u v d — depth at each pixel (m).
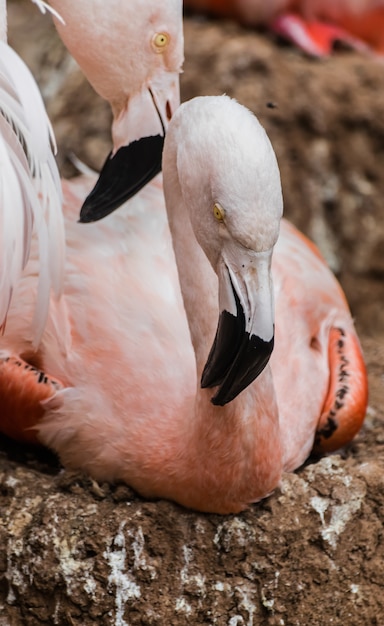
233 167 4.69
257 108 9.54
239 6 10.20
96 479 5.89
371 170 9.66
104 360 5.87
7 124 5.23
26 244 5.33
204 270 5.30
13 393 5.84
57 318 5.99
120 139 5.97
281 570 5.62
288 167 9.52
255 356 4.80
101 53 5.88
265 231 4.69
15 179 5.18
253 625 5.61
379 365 7.89
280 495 5.70
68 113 9.84
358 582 5.75
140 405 5.73
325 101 9.62
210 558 5.62
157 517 5.64
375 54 10.45
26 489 5.85
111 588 5.57
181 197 5.26
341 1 10.26
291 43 10.09
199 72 9.68
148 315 5.94
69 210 6.45
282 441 5.86
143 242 6.22
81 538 5.62
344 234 9.60
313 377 6.14
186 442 5.52
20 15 10.92
